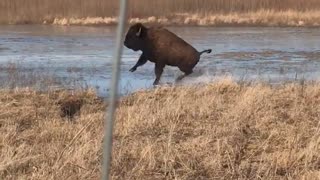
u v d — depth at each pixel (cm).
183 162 2162
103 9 11331
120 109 3056
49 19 10906
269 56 6222
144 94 3566
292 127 2667
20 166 2078
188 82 4331
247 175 2061
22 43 7350
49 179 1936
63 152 2203
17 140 2444
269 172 2080
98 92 3853
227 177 2056
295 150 2286
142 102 3328
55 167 2041
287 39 8331
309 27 10681
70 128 2592
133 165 2131
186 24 10881
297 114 2970
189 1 11675
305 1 11950
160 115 2836
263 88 3656
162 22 10988
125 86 4150
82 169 2038
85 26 10344
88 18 10988
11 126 2636
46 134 2508
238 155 2283
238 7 11762
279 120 2873
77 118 2911
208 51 4609
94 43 7456
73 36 8456
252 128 2688
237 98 3366
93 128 2636
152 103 3203
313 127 2681
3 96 3384
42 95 3466
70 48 6844
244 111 2989
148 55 4406
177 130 2641
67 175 1978
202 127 2678
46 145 2345
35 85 3900
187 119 2858
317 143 2334
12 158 2120
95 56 6059
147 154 2203
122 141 2422
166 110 2933
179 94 3534
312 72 5075
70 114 3144
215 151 2303
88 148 2252
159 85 4138
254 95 3353
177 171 2098
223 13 11712
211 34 9038
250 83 4050
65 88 3856
